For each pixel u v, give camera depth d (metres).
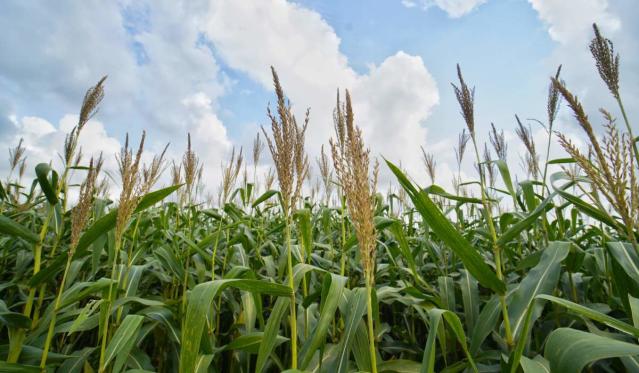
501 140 3.81
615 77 2.07
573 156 1.34
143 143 2.12
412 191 1.90
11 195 5.79
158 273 3.55
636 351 1.16
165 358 3.11
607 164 1.25
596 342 1.26
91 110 2.98
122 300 2.40
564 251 2.19
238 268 2.60
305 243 2.90
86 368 2.45
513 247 4.20
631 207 1.24
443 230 1.95
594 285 3.09
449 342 3.00
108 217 2.23
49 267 2.37
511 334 2.04
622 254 1.98
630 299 1.81
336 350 2.43
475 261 1.99
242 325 3.05
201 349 2.18
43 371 1.98
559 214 3.27
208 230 5.93
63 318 2.44
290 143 2.11
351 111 1.85
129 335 1.88
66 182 3.21
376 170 1.67
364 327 2.23
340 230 5.11
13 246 4.33
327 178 5.49
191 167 4.51
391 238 4.27
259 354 1.89
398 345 3.19
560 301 1.44
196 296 1.56
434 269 4.43
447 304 2.82
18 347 2.20
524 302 2.10
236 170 4.72
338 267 3.94
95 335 3.49
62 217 3.09
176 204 4.92
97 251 2.72
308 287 3.07
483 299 3.53
